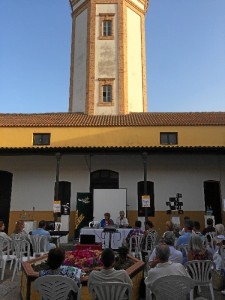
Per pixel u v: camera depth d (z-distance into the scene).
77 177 17.52
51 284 4.08
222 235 7.70
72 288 4.09
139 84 22.92
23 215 17.12
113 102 21.72
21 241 8.16
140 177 17.42
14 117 21.31
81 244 10.27
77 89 22.80
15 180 17.67
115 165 17.59
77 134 18.52
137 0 24.30
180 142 18.14
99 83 22.03
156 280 4.16
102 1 23.34
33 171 17.77
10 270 8.63
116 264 6.26
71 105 22.92
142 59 23.58
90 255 6.66
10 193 17.75
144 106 22.89
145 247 9.52
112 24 23.00
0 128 18.81
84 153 15.56
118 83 21.95
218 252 6.90
